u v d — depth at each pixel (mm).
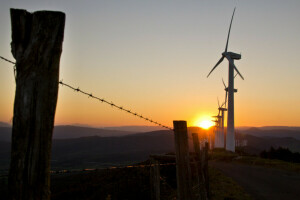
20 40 2746
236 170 29547
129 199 17391
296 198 15211
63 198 23359
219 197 15289
